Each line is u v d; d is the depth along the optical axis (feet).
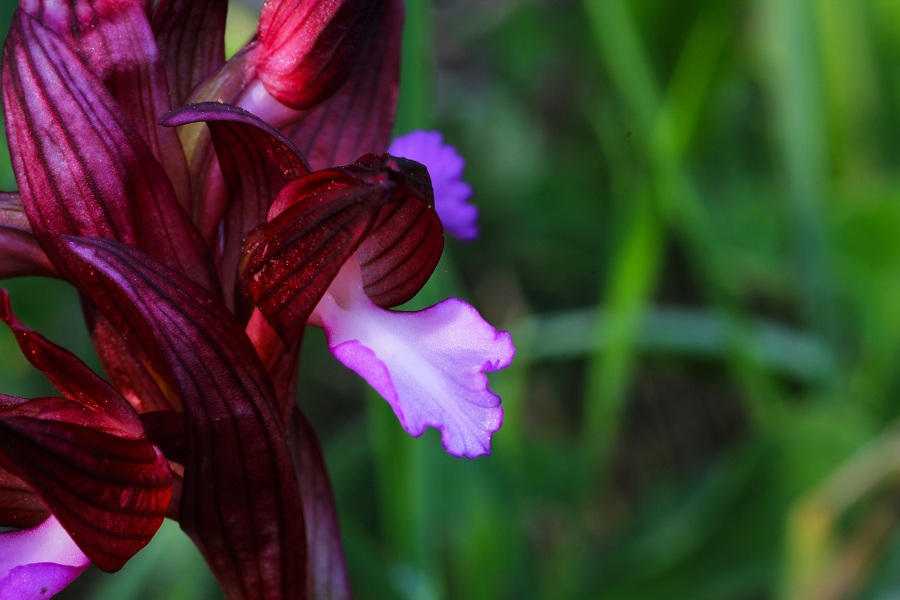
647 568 0.77
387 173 0.43
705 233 0.85
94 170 0.45
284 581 0.47
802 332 1.00
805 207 0.91
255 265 0.45
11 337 0.89
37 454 0.43
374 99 0.52
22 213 0.48
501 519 0.77
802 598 0.76
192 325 0.44
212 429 0.45
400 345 0.45
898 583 0.77
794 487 0.79
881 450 0.77
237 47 0.95
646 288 0.83
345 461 0.87
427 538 0.65
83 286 0.46
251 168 0.47
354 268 0.45
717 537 0.77
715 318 0.89
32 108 0.45
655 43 0.86
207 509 0.46
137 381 0.49
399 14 0.52
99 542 0.45
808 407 0.87
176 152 0.47
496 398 0.44
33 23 0.45
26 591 0.44
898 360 0.90
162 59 0.48
